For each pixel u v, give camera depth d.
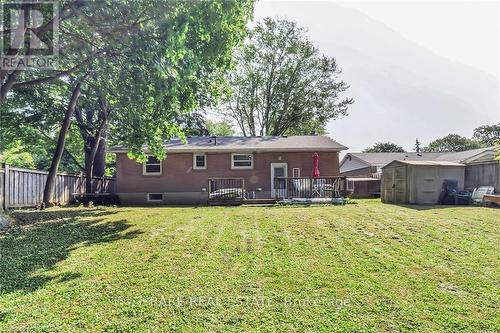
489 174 13.14
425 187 11.70
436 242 5.74
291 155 16.36
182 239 6.17
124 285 3.95
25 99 14.20
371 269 4.45
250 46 27.78
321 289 3.80
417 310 3.27
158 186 16.03
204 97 10.05
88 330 2.93
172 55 6.57
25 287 3.88
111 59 8.01
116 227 7.35
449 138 47.59
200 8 7.10
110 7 6.83
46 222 7.87
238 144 16.78
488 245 5.50
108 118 15.05
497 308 3.30
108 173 30.41
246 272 4.37
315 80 28.62
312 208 10.66
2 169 9.38
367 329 2.93
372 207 10.41
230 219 8.42
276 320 3.11
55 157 11.96
